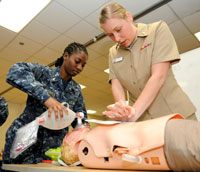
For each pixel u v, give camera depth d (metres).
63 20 2.63
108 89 5.51
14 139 0.93
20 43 3.15
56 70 1.22
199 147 0.37
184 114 0.94
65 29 2.82
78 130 0.79
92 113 8.57
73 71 1.20
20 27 2.76
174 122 0.44
